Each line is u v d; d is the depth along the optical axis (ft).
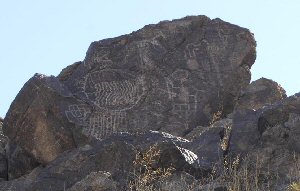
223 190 33.40
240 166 37.55
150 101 55.72
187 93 56.08
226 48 58.03
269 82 56.24
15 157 50.75
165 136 40.01
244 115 41.37
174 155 37.04
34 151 50.98
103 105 54.90
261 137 38.52
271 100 55.42
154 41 58.18
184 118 54.95
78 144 51.98
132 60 57.57
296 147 36.86
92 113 53.98
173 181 35.17
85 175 38.06
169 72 57.00
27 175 47.39
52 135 51.49
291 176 34.55
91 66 57.52
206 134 41.11
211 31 58.59
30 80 52.90
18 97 52.29
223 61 57.52
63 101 53.16
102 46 58.29
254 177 34.91
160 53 57.82
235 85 56.70
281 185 33.50
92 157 38.34
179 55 57.77
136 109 55.11
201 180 35.58
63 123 52.16
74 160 38.81
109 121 54.03
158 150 37.11
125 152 37.47
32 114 51.67
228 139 40.88
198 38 58.34
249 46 58.08
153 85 56.39
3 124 52.08
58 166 38.91
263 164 36.60
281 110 39.40
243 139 39.68
